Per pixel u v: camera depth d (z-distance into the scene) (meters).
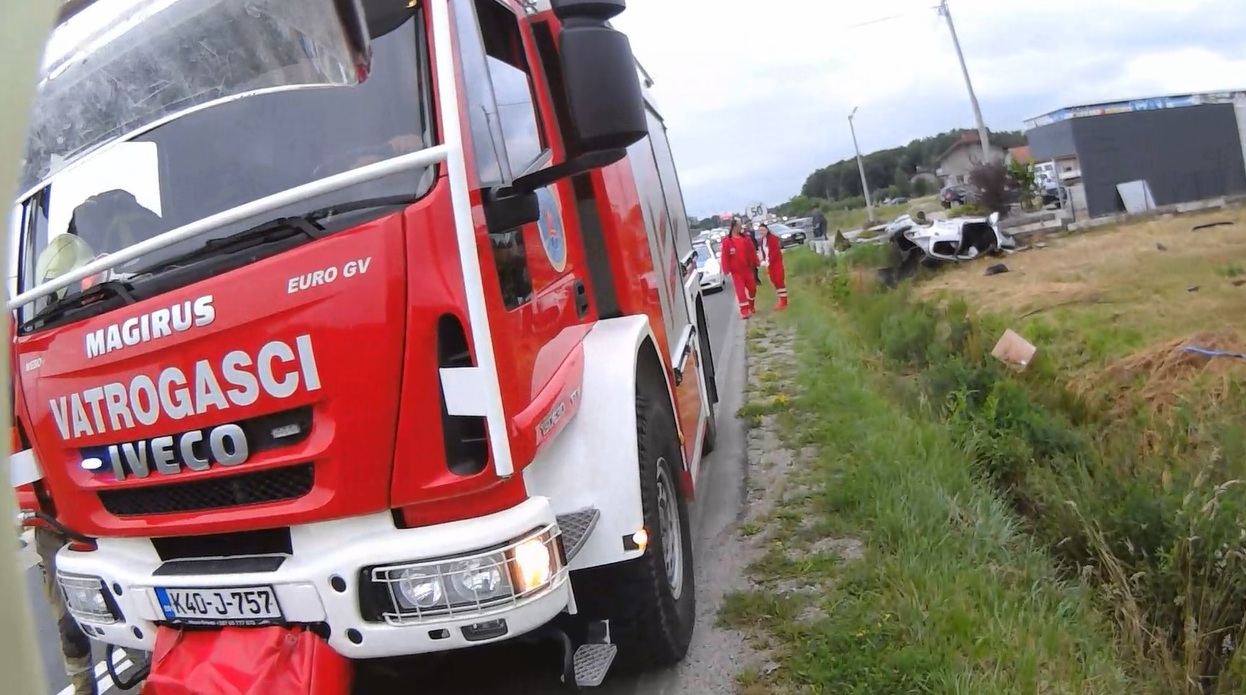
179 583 3.01
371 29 2.88
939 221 21.61
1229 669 4.35
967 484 5.86
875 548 4.91
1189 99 27.06
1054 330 11.28
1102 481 5.94
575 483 3.44
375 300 2.68
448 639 2.83
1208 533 4.88
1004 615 4.07
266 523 2.84
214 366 2.80
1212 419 6.90
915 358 10.74
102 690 4.88
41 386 3.15
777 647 4.16
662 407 4.26
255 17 2.93
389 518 2.81
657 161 6.92
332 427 2.72
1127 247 19.02
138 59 3.04
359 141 2.89
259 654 2.90
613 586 3.68
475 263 2.72
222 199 2.98
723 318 18.23
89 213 3.20
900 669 3.64
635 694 3.95
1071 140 26.70
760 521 5.77
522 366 3.00
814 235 39.09
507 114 3.55
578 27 2.97
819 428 7.62
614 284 4.31
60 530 3.32
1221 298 12.09
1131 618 4.55
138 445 2.96
